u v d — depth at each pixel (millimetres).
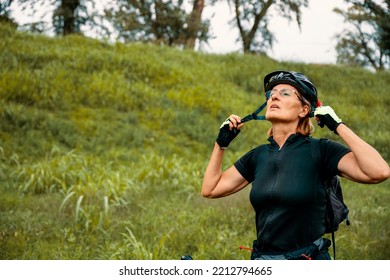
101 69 20344
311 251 3385
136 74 20875
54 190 10953
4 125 14797
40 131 14977
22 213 8789
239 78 24609
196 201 10328
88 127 16094
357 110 22359
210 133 17500
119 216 9164
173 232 8062
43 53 20516
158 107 18734
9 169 12305
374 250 7555
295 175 3447
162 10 32938
